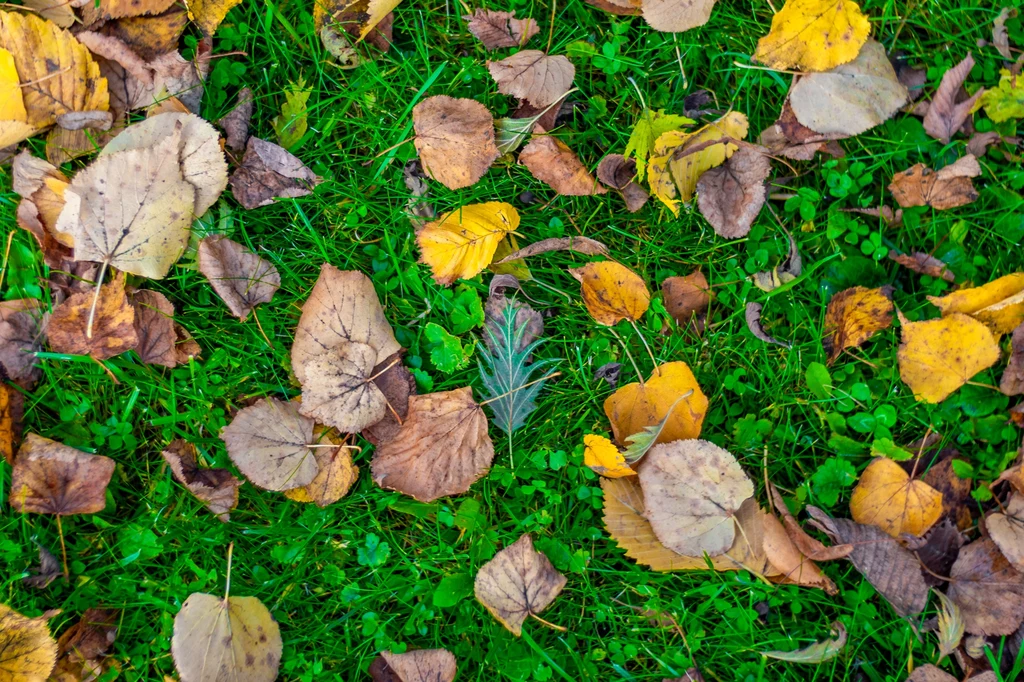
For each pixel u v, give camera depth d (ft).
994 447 6.98
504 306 6.65
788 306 6.95
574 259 6.89
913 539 6.55
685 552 6.19
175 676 6.07
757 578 6.57
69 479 6.04
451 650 6.46
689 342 6.89
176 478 6.33
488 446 6.38
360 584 6.51
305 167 6.59
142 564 6.29
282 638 6.31
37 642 5.63
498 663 6.36
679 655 6.53
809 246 7.07
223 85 6.61
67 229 5.91
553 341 6.78
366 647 6.42
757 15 7.12
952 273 7.09
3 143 5.98
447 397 6.33
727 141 6.66
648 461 6.20
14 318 6.13
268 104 6.73
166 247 6.08
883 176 7.14
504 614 6.16
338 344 6.12
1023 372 6.84
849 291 6.81
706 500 6.21
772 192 7.02
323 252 6.56
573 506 6.68
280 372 6.55
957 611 6.44
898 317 6.96
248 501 6.41
